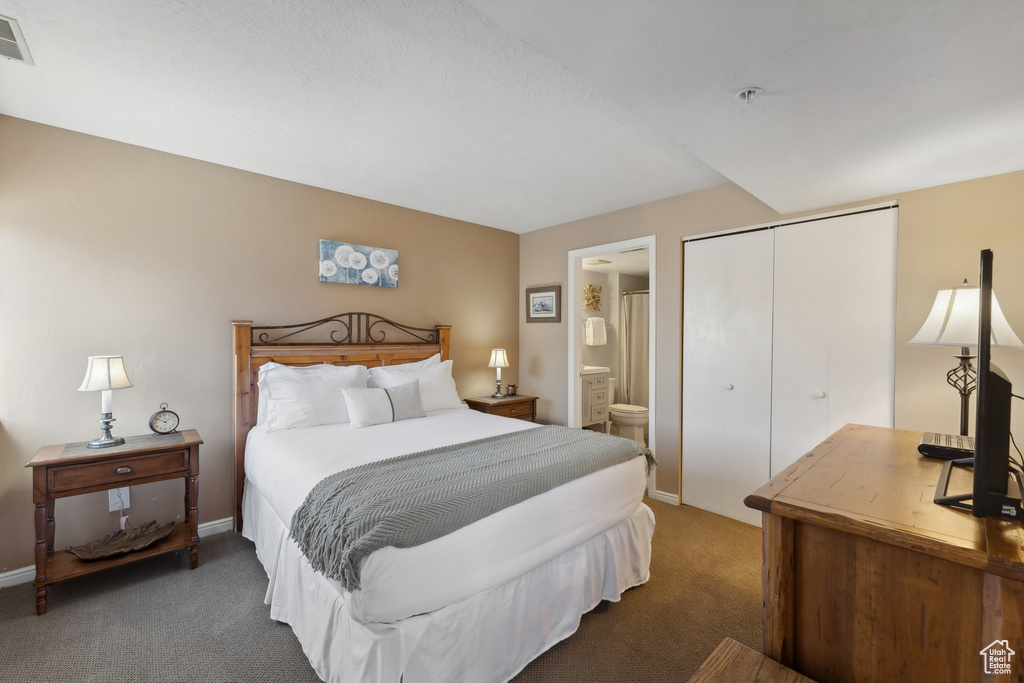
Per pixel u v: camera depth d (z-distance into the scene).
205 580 2.43
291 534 1.80
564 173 3.09
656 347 3.69
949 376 2.28
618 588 2.24
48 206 2.43
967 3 1.08
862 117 1.71
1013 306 2.25
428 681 1.52
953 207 2.41
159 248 2.77
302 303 3.36
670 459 3.62
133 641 1.93
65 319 2.48
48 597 2.25
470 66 1.87
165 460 2.45
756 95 1.56
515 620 1.79
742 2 1.11
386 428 2.86
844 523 1.01
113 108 2.25
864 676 1.03
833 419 2.83
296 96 2.12
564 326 4.49
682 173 3.09
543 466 2.01
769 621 1.13
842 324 2.80
